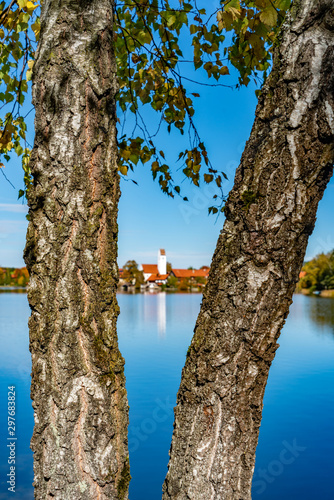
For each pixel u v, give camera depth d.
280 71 1.44
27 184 3.46
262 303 1.44
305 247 1.47
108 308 1.56
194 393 1.50
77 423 1.48
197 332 1.52
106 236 1.57
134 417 8.14
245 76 2.91
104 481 1.48
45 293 1.50
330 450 6.62
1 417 6.97
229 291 1.47
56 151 1.52
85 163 1.53
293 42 1.43
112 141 1.61
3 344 15.78
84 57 1.53
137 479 5.71
